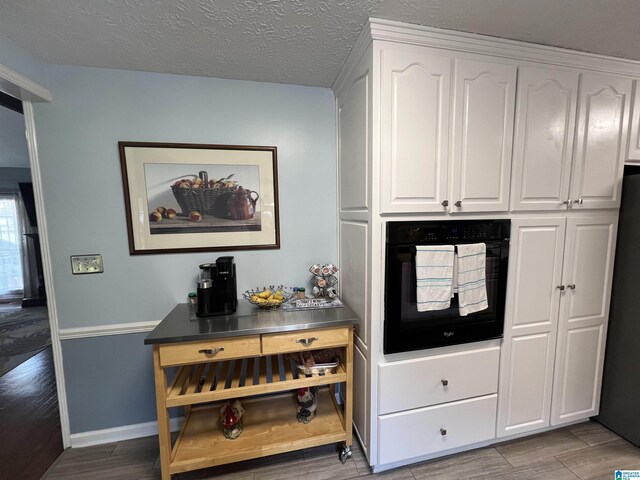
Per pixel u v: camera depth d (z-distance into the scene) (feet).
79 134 5.08
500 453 5.21
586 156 5.03
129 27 3.94
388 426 4.65
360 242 4.83
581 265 5.32
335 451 5.28
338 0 3.47
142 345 5.62
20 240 15.51
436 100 4.26
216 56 4.72
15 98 4.93
